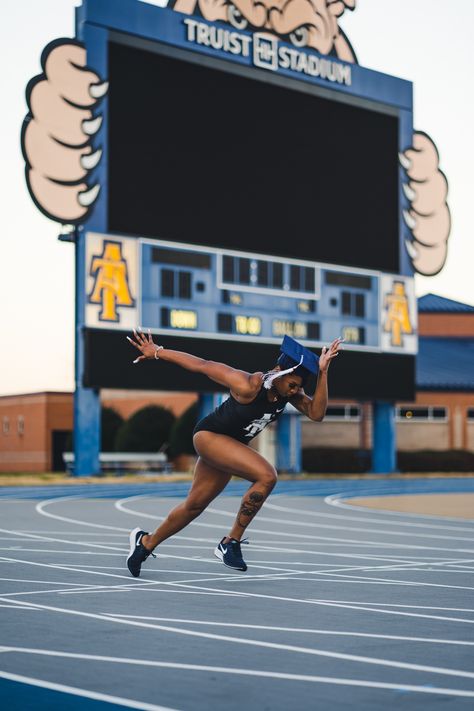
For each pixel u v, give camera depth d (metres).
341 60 41.34
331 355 9.19
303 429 53.28
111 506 23.91
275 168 39.09
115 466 43.69
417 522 18.88
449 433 56.44
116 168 35.47
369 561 12.22
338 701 5.17
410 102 44.00
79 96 34.91
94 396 36.31
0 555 12.71
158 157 36.28
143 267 36.06
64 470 55.78
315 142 40.31
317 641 6.86
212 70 37.50
